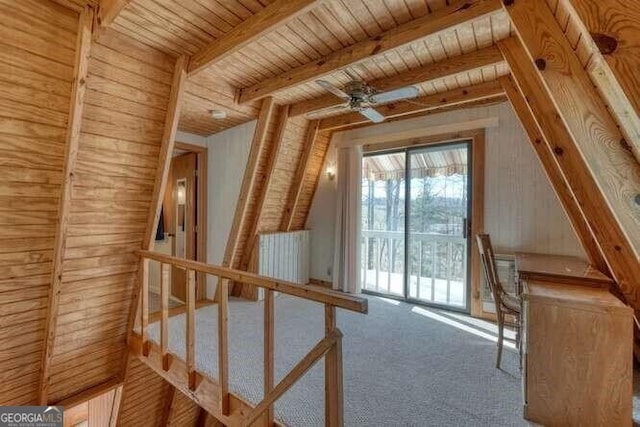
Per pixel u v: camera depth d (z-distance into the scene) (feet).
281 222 15.93
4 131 6.42
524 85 7.50
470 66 8.48
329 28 7.43
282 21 6.33
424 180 14.24
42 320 8.24
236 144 13.06
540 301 6.21
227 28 7.31
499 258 11.71
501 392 7.13
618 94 3.39
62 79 6.80
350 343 9.72
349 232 15.40
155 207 9.48
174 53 8.23
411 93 8.32
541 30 4.46
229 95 10.67
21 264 7.43
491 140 12.25
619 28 2.54
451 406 6.61
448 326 11.28
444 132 13.15
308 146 14.61
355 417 6.22
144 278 9.54
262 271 14.21
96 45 7.17
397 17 7.03
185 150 14.05
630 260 6.77
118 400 10.55
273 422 5.94
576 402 5.92
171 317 11.73
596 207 6.92
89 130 7.72
